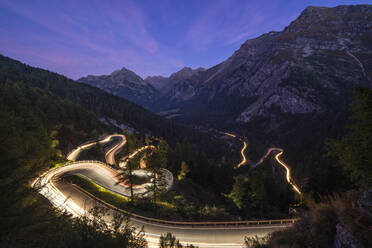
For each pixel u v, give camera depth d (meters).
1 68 128.75
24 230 4.53
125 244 5.39
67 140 65.88
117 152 72.75
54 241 4.62
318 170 27.27
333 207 7.71
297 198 35.88
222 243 18.02
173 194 36.28
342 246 6.25
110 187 35.03
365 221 5.87
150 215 23.81
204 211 27.45
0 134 5.00
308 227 8.30
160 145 29.30
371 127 8.12
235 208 35.72
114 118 129.38
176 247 7.15
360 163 8.66
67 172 38.50
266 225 21.95
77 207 22.56
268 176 44.16
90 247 4.84
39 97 74.06
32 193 5.16
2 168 4.83
